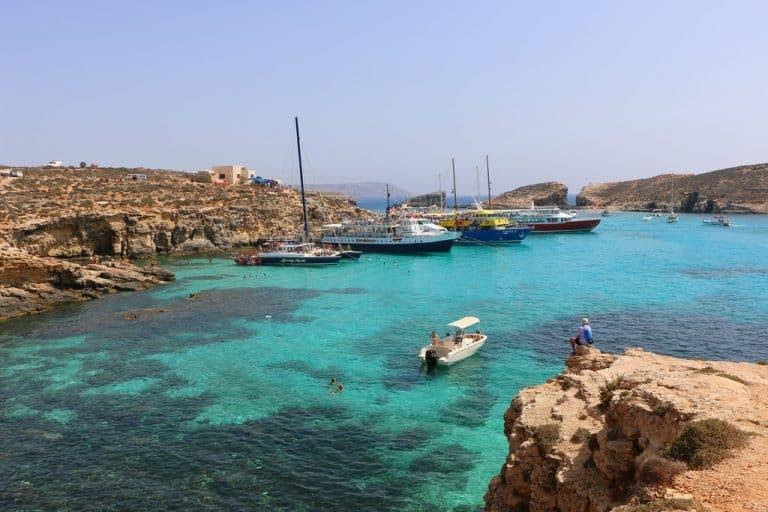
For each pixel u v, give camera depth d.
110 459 25.44
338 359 40.78
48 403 32.28
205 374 37.53
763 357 39.53
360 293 68.88
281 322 53.09
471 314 55.25
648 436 13.27
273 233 126.31
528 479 16.75
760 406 13.63
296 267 93.69
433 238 107.81
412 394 33.62
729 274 76.31
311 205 147.00
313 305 61.50
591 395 18.84
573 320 51.44
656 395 14.16
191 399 32.91
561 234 146.75
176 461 25.22
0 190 112.31
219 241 117.19
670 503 9.90
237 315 56.44
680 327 47.81
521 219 153.38
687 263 88.25
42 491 22.78
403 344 44.75
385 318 54.38
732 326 47.88
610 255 101.56
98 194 120.75
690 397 13.89
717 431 11.66
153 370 38.44
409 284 74.94
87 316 56.28
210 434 28.06
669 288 66.56
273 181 178.50
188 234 114.19
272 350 43.38
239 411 31.06
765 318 50.56
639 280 73.06
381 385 35.25
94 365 39.66
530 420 18.47
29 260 63.31
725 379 15.80
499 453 25.95
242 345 44.91
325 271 88.94
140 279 73.50
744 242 118.06
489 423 29.34
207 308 59.97
